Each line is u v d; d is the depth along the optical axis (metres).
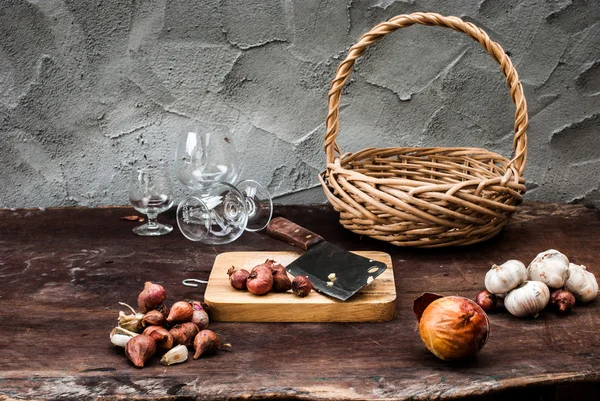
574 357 0.83
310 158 1.54
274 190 1.56
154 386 0.77
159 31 1.45
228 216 1.23
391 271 1.06
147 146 1.52
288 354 0.85
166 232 1.33
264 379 0.79
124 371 0.81
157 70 1.47
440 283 1.07
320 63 1.49
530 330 0.91
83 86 1.47
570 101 1.51
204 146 1.30
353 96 1.51
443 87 1.50
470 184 1.12
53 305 1.00
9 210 1.46
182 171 1.32
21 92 1.47
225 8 1.44
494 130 1.53
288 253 1.15
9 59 1.45
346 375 0.80
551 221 1.37
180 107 1.50
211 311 0.95
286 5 1.45
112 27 1.44
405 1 1.46
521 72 1.50
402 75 1.49
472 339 0.80
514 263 0.96
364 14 1.46
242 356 0.85
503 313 0.97
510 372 0.80
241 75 1.49
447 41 1.47
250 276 0.98
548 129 1.53
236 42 1.47
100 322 0.95
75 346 0.88
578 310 0.97
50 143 1.50
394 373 0.80
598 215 1.41
